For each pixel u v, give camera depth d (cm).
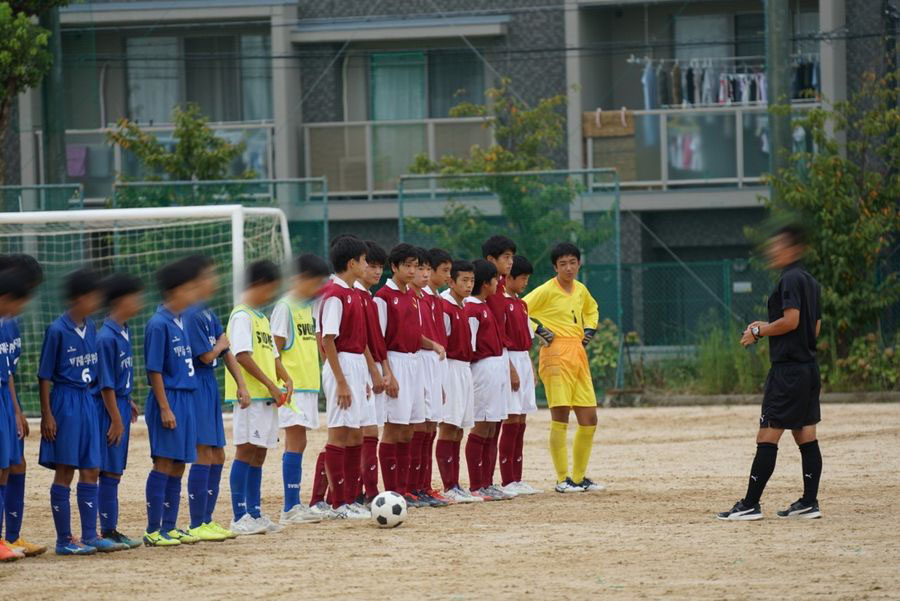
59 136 5466
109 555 2278
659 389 5238
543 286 3102
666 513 2678
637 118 6219
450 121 6469
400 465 2844
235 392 2544
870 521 2512
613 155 6262
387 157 6550
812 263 5181
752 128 6100
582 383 3069
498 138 6125
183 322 2384
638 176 6231
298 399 2642
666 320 6253
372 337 2717
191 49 6750
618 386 5162
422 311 2839
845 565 2064
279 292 2572
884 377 5097
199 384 2397
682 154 6178
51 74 5438
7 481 2316
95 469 2328
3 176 5325
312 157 6594
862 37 5769
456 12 6538
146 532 2397
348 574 2061
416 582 1986
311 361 2669
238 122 6688
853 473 3247
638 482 3216
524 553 2223
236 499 2505
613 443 4062
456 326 2928
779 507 2730
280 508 2902
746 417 4603
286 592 1928
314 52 6656
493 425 3017
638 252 6319
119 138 6078
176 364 2355
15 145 6538
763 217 6234
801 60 6125
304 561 2184
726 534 2383
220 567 2141
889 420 4381
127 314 2383
